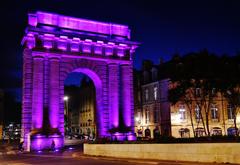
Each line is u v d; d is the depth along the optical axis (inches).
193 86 1733.5
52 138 1798.7
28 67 1866.4
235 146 734.5
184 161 834.8
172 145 886.4
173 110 2348.7
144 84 2763.3
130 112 2074.3
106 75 2064.5
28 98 1840.6
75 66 1975.9
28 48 1881.2
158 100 2536.9
